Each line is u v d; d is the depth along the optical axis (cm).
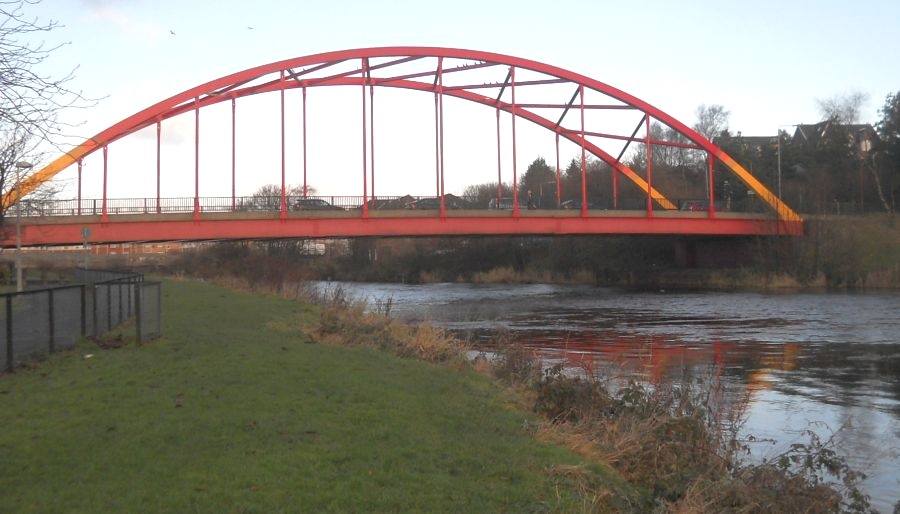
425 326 2231
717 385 1606
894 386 1981
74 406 1027
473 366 1642
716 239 7212
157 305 1755
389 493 719
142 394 1100
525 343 2973
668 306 4769
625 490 845
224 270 4806
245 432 898
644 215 6031
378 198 5538
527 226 5597
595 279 7894
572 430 1063
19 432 891
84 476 734
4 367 1286
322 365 1409
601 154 6712
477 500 720
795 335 3172
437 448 880
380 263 9425
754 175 8738
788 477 965
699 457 989
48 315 1478
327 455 820
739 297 5356
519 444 937
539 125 6362
